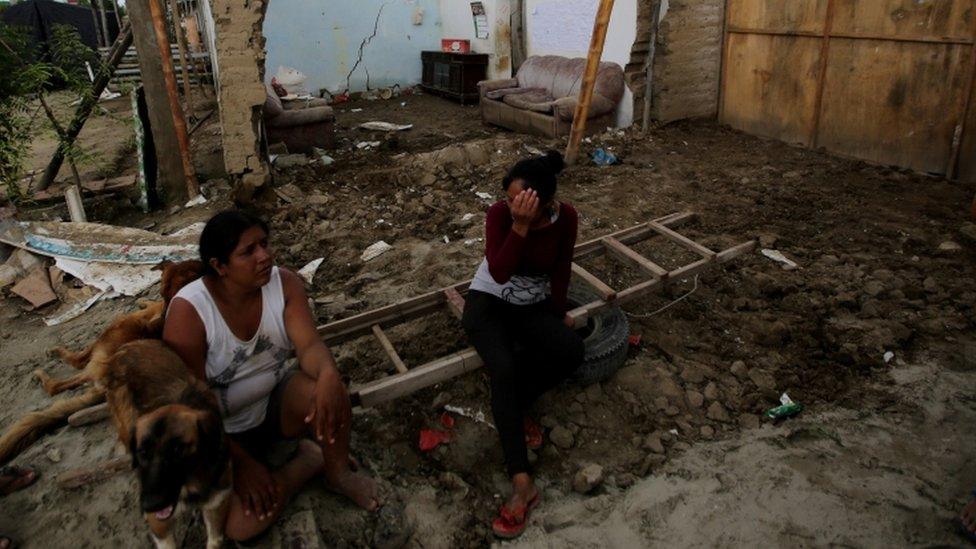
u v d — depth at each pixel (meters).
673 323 4.23
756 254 5.07
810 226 5.60
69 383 3.81
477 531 2.93
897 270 4.77
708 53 8.85
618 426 3.46
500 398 3.03
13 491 3.05
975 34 6.00
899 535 2.77
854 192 6.34
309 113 8.88
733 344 4.03
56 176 8.34
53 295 4.93
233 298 2.54
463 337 4.04
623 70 8.91
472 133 10.02
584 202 6.38
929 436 3.29
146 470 1.93
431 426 3.44
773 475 3.11
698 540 2.81
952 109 6.37
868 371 3.77
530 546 2.84
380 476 3.15
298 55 13.39
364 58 14.02
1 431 3.56
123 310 4.77
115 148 9.66
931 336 4.03
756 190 6.49
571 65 9.63
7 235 5.38
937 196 6.15
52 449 3.27
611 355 3.59
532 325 3.23
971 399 3.50
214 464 2.16
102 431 3.39
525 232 2.99
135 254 5.27
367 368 3.84
